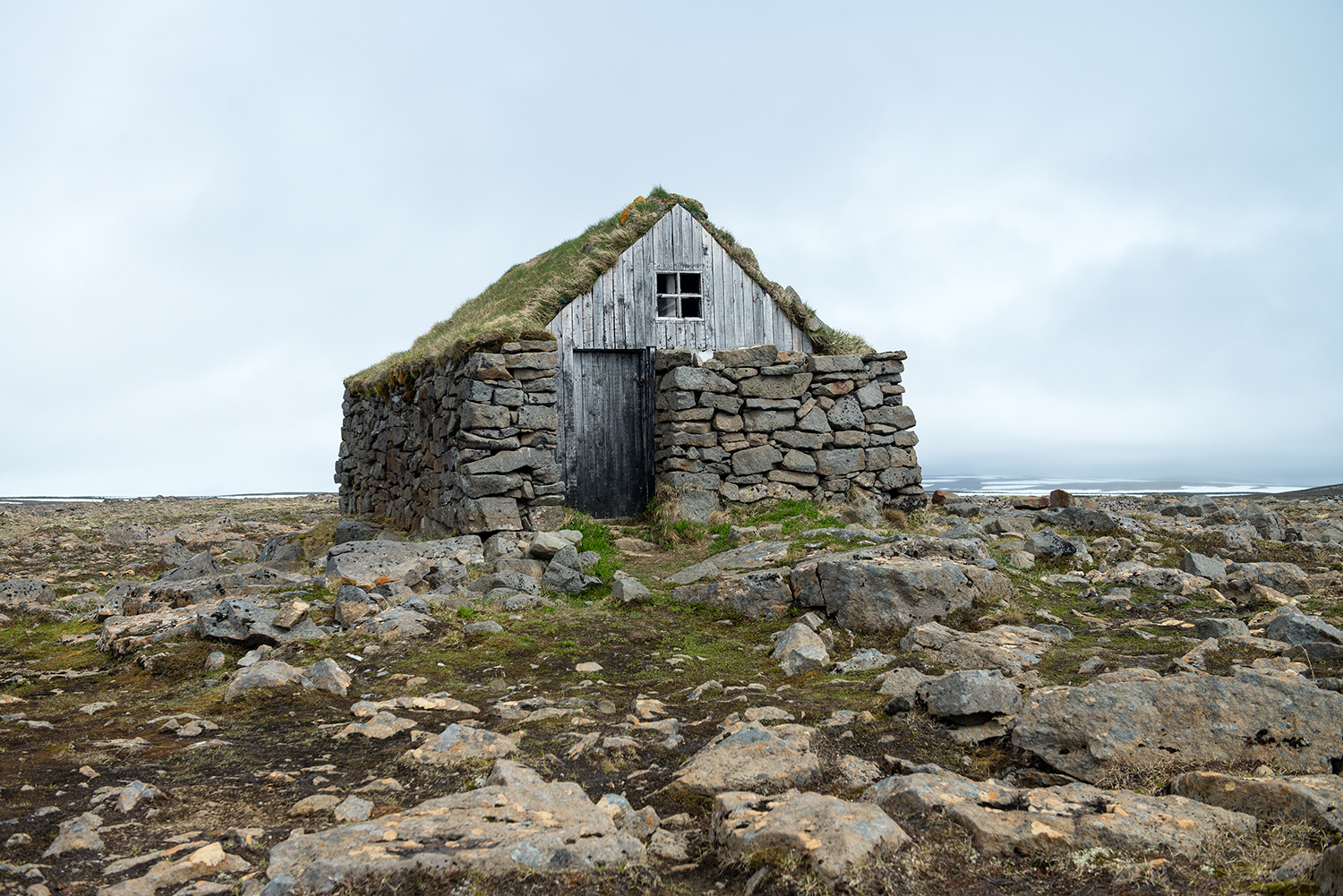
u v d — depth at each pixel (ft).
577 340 48.44
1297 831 11.94
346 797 14.90
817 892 10.81
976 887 11.15
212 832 13.69
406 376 52.42
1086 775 15.11
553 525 41.22
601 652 26.40
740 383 46.83
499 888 11.05
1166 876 11.13
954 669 22.18
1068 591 31.50
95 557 56.70
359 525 50.88
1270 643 22.08
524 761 16.49
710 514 44.50
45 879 11.72
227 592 32.71
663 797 14.78
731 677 23.39
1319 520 50.70
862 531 36.99
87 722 20.43
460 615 29.71
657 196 51.72
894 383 49.49
